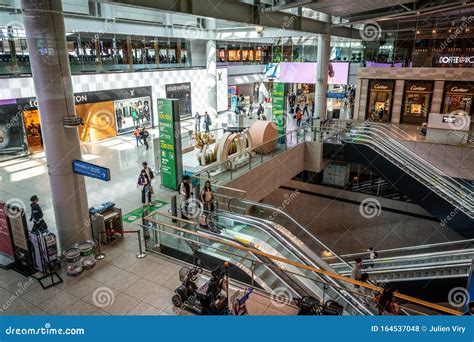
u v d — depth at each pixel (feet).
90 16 61.41
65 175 28.25
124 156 58.03
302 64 84.48
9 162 55.01
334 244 71.87
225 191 40.16
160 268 27.32
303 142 59.26
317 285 27.53
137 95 76.13
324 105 71.46
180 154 43.42
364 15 59.36
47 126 27.17
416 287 33.96
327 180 72.64
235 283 25.39
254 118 93.25
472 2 47.83
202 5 37.14
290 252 29.53
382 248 68.23
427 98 68.95
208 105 94.12
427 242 64.59
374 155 55.26
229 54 109.70
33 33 25.39
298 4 41.27
